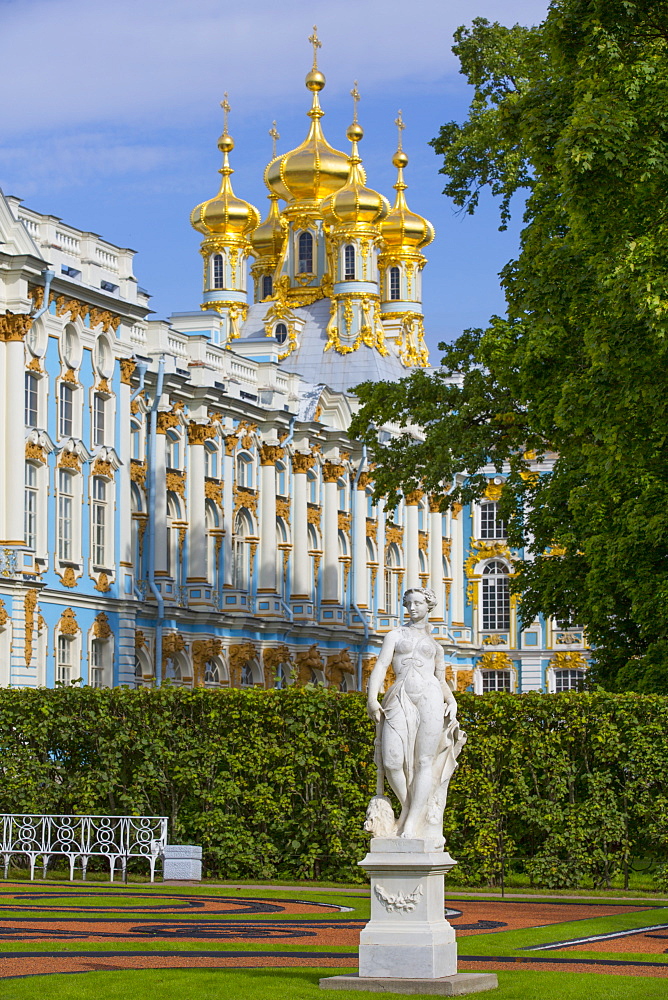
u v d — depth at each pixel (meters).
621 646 53.81
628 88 39.50
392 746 23.73
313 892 38.88
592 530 50.75
